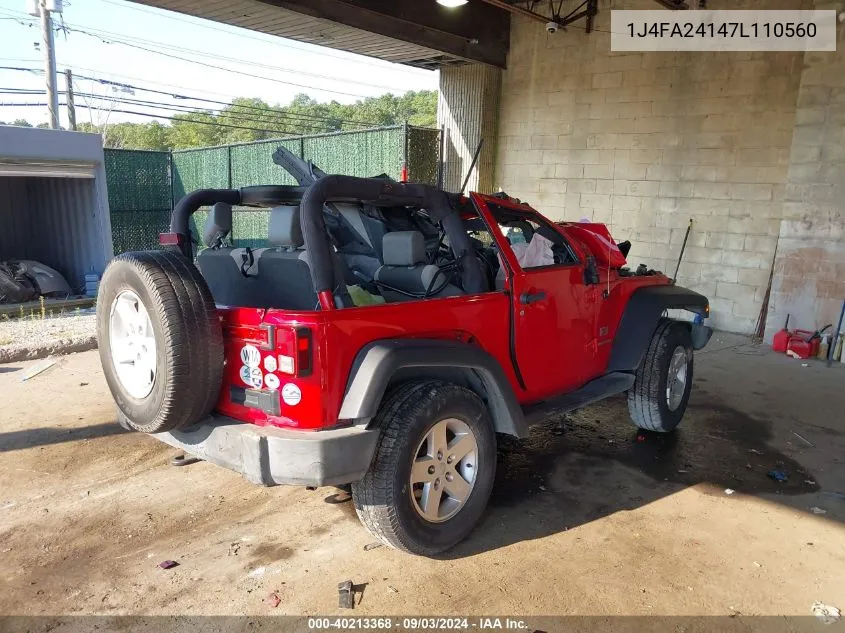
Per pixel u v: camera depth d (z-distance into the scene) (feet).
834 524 12.28
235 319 9.84
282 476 9.12
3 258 41.47
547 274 13.41
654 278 17.51
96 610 9.31
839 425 17.89
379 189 11.04
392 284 12.66
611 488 13.69
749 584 10.23
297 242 10.78
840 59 24.97
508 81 38.78
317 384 9.26
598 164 35.12
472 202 12.89
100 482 13.44
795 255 26.96
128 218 52.90
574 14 34.91
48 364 22.40
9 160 32.63
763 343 28.30
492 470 11.56
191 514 12.17
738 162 30.12
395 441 9.83
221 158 51.01
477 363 10.93
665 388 16.28
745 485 13.94
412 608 9.45
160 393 9.41
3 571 10.25
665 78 31.99
